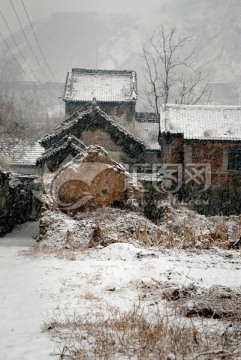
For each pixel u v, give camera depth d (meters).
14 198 31.14
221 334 6.65
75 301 9.19
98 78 49.75
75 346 6.22
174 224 25.02
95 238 19.28
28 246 22.72
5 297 9.58
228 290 9.20
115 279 11.65
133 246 17.02
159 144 42.50
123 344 6.21
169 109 37.62
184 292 9.25
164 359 5.66
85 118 35.31
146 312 8.16
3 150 43.09
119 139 35.31
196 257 15.84
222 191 34.22
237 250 18.41
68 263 14.79
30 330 7.10
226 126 35.75
